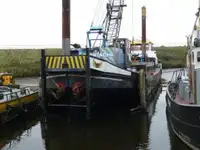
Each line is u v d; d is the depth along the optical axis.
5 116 15.80
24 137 14.16
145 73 20.16
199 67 11.49
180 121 12.23
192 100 12.38
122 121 16.73
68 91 16.78
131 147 12.36
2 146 12.91
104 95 17.89
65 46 16.61
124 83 17.59
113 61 19.09
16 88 20.00
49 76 16.78
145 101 19.22
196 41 11.79
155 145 12.59
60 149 12.38
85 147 12.51
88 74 15.52
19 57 58.09
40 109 19.69
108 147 12.48
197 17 12.09
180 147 12.27
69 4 16.50
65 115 17.77
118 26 23.95
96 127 15.60
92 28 19.50
